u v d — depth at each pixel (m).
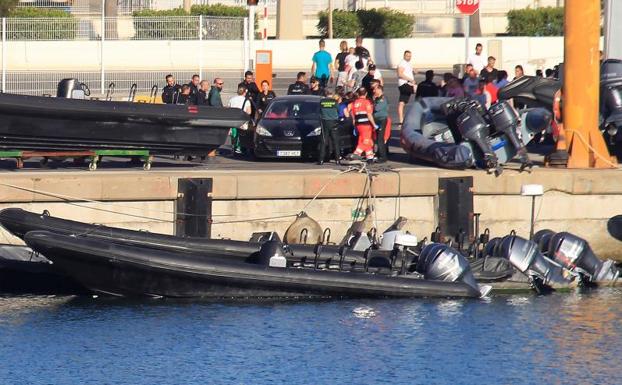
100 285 69.56
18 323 66.06
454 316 68.31
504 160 84.62
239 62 120.75
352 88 106.69
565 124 86.56
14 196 74.12
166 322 66.31
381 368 60.03
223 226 78.00
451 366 60.44
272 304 70.00
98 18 124.88
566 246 75.94
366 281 70.25
